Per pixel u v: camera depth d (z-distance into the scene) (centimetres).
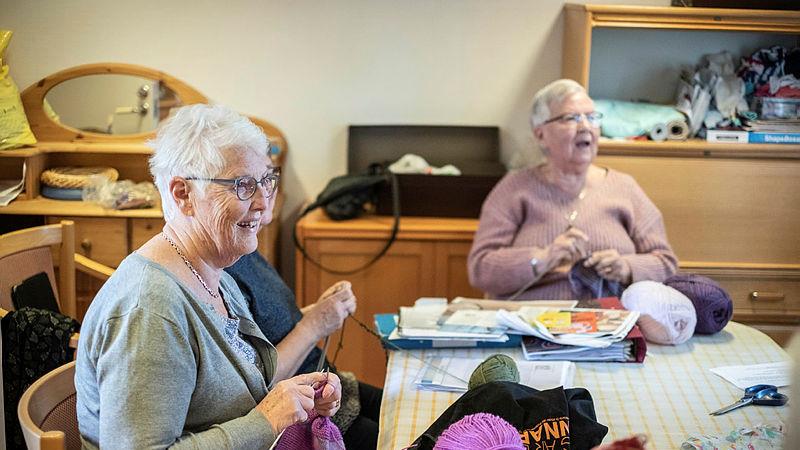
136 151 332
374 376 337
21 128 326
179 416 148
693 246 325
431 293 332
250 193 161
